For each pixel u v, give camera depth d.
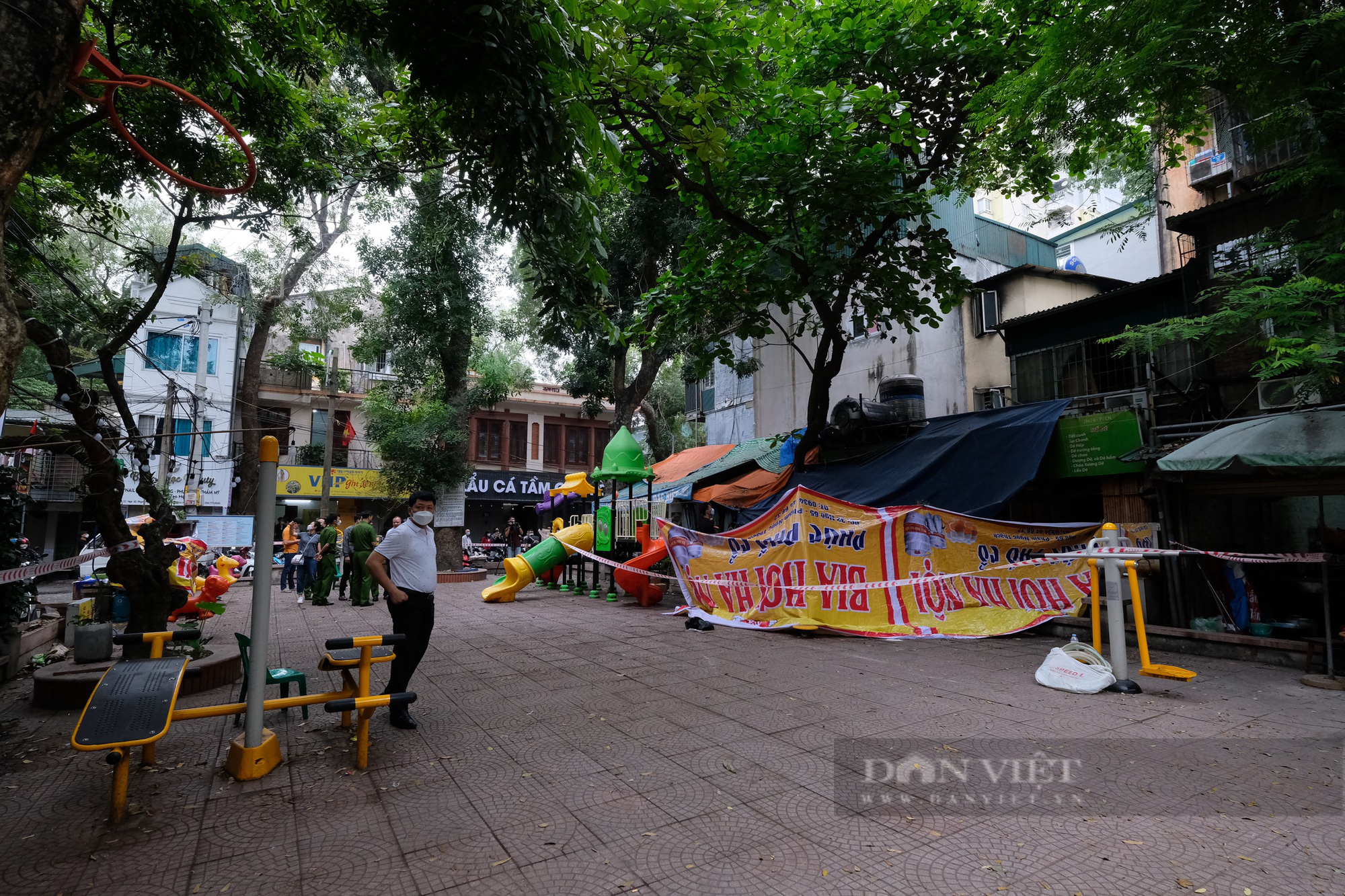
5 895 2.84
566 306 5.82
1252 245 8.56
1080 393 12.88
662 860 3.10
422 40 4.53
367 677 4.71
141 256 8.03
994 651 7.76
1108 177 15.00
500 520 32.28
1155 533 9.02
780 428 19.28
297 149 8.00
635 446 14.17
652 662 7.30
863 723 5.08
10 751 4.69
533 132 4.50
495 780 4.05
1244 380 10.04
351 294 21.34
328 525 14.26
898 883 2.89
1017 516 11.62
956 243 16.44
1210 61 6.41
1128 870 2.97
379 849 3.23
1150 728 4.93
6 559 6.32
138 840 3.33
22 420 12.31
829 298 11.59
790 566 9.23
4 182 2.46
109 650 6.37
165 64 6.48
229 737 4.92
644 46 6.32
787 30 9.88
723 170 10.23
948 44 10.69
